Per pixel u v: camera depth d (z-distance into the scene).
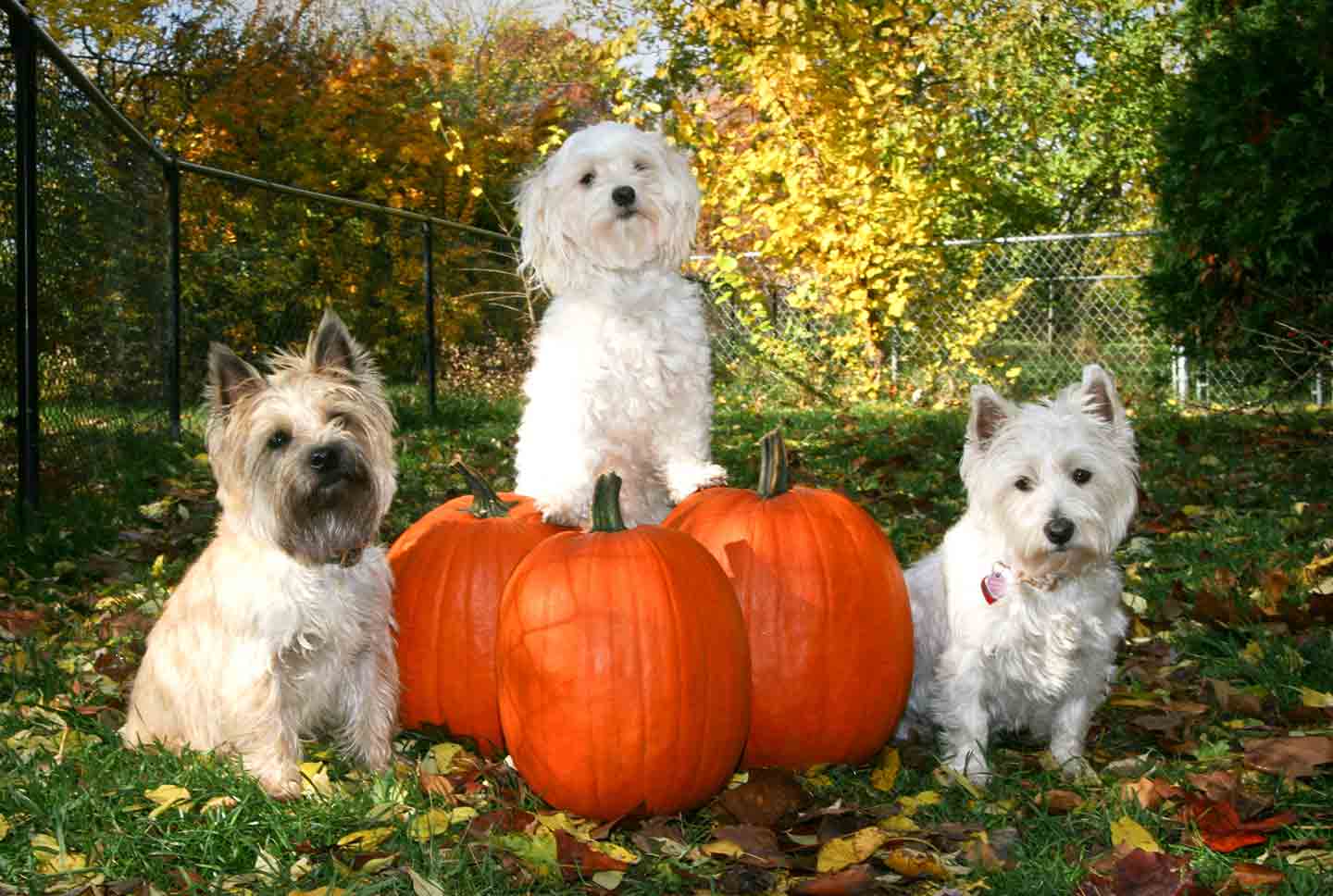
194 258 9.79
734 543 3.51
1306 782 3.16
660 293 4.34
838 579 3.46
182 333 9.44
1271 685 3.86
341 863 2.74
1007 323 13.65
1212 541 5.76
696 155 12.25
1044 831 2.97
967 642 3.54
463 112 18.80
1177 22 12.09
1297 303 9.97
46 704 3.69
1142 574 5.31
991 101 15.02
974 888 2.69
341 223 11.38
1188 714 3.68
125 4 12.66
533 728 3.10
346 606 3.39
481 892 2.61
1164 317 11.23
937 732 3.96
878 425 10.63
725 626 3.19
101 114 6.96
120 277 7.39
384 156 15.03
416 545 3.77
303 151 14.40
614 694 3.02
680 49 12.69
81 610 4.77
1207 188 10.31
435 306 12.36
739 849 2.87
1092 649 3.51
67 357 6.33
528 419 4.38
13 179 5.57
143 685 3.49
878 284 12.37
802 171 12.25
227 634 3.27
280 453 3.36
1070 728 3.56
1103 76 16.45
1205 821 2.87
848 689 3.44
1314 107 9.56
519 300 14.03
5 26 5.42
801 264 12.73
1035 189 17.16
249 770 3.23
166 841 2.79
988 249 13.29
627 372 4.14
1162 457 8.33
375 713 3.51
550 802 3.18
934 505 6.82
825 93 11.90
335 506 3.36
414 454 8.72
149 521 6.32
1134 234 12.50
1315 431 9.00
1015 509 3.45
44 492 5.97
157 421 8.34
